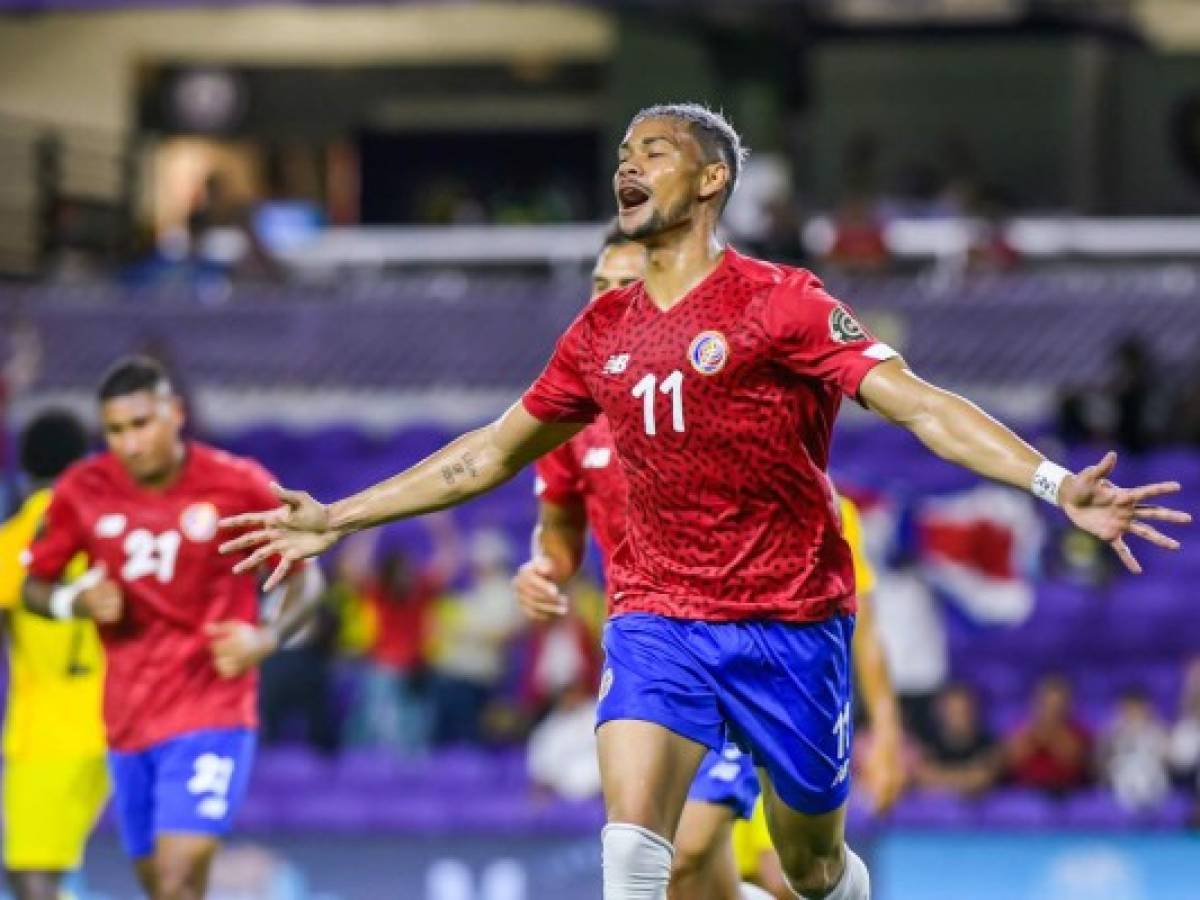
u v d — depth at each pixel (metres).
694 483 16.48
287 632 22.86
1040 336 56.34
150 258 63.03
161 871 22.66
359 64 78.06
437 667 41.19
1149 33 70.31
